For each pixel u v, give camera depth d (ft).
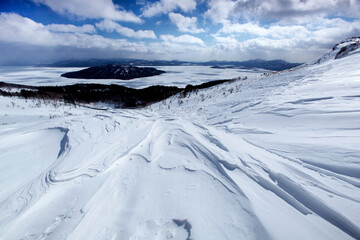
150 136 18.78
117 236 7.22
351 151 10.43
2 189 12.42
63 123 27.14
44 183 12.07
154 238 6.93
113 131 21.30
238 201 8.22
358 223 6.54
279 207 7.75
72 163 14.15
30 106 113.80
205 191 9.21
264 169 10.75
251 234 6.52
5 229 8.70
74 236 7.64
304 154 11.68
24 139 21.45
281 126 18.12
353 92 21.53
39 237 7.99
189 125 21.97
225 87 95.14
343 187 8.38
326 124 15.37
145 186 10.32
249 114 25.53
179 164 12.34
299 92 30.32
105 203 9.33
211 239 6.49
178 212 7.98
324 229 6.54
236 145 15.02
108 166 13.24
